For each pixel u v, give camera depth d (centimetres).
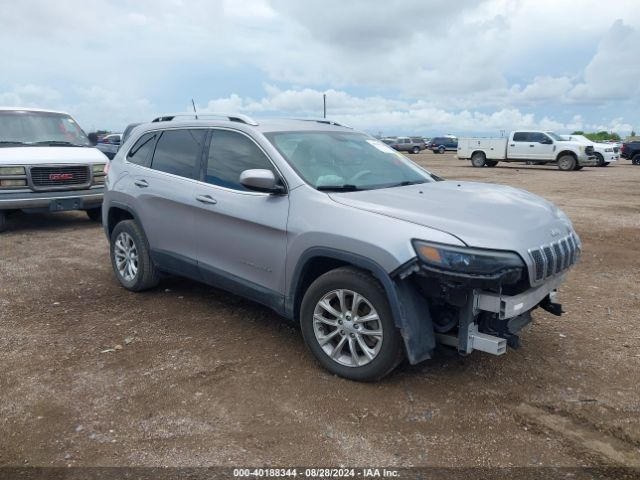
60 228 978
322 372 389
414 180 466
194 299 553
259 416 333
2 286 602
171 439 310
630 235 905
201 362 407
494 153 2859
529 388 368
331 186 405
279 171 417
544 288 364
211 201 455
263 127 455
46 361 410
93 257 743
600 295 576
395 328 347
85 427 322
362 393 359
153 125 565
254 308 525
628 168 2823
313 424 324
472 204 378
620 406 346
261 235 418
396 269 331
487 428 321
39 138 1008
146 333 464
